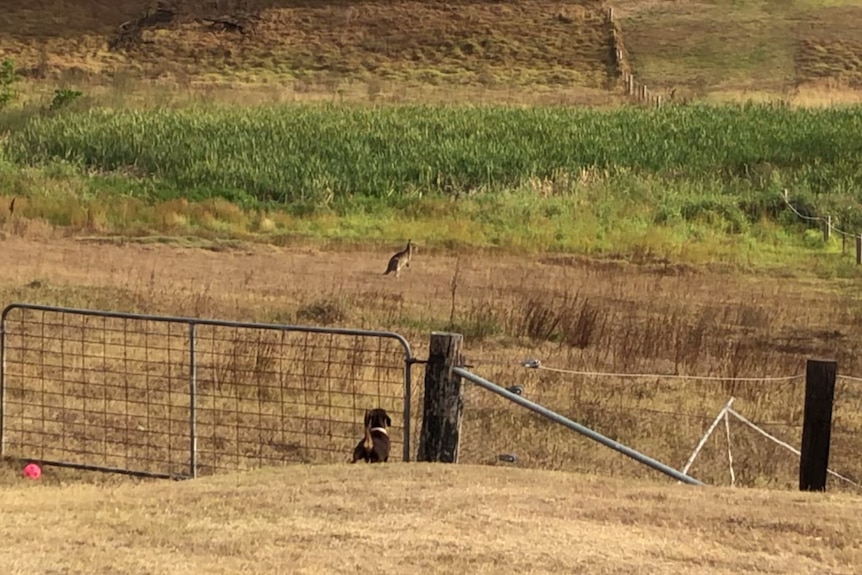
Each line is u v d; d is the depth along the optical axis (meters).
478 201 58.09
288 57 129.75
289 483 14.62
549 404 22.72
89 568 11.18
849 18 140.88
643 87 113.44
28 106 89.50
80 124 74.94
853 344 31.66
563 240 50.44
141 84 111.06
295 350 26.12
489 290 39.06
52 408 21.34
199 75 122.88
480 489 14.22
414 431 20.53
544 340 30.16
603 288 40.34
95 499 14.13
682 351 28.27
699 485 15.28
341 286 38.94
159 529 12.46
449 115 85.38
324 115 84.25
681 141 74.12
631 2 150.00
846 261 47.81
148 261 43.22
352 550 11.75
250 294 36.34
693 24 138.62
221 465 18.94
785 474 19.17
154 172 64.12
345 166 64.25
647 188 60.81
